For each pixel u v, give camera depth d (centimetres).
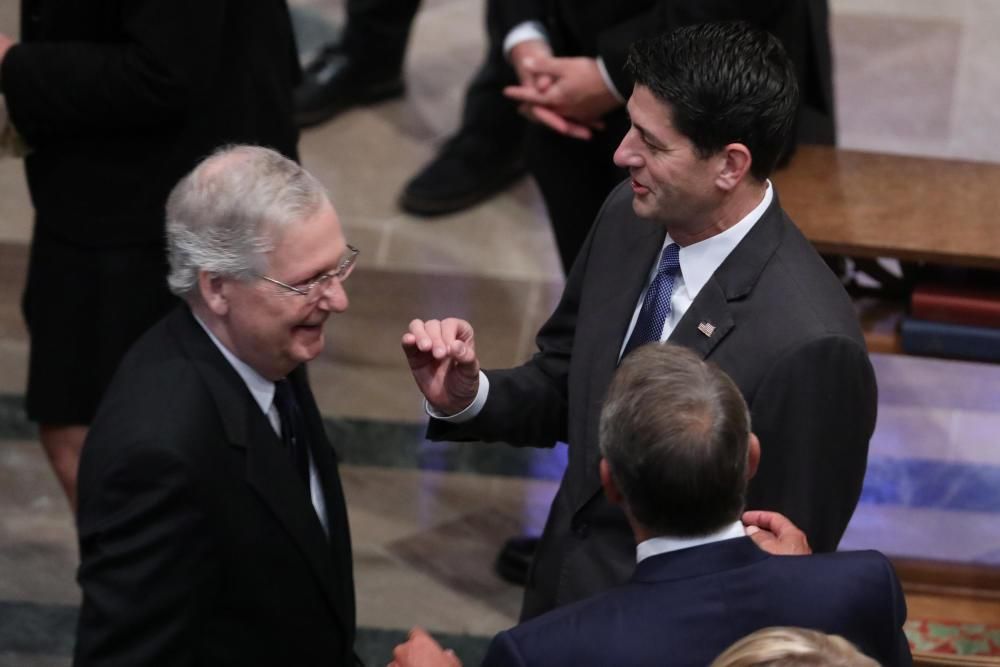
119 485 856
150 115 1263
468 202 2133
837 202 1341
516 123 2134
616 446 785
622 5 1392
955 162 1448
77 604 1489
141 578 850
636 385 788
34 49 1259
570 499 1034
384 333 1894
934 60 2506
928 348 1298
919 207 1338
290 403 984
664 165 938
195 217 889
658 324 998
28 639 1435
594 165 1496
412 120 2336
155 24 1219
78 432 1433
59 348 1373
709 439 764
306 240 887
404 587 1517
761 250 958
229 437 892
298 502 922
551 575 1045
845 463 942
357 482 1666
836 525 958
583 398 1021
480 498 1648
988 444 1744
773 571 783
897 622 801
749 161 932
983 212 1334
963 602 1383
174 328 934
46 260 1356
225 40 1316
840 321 931
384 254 2034
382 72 2338
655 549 791
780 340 927
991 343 1281
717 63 915
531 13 1511
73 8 1254
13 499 1630
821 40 1435
